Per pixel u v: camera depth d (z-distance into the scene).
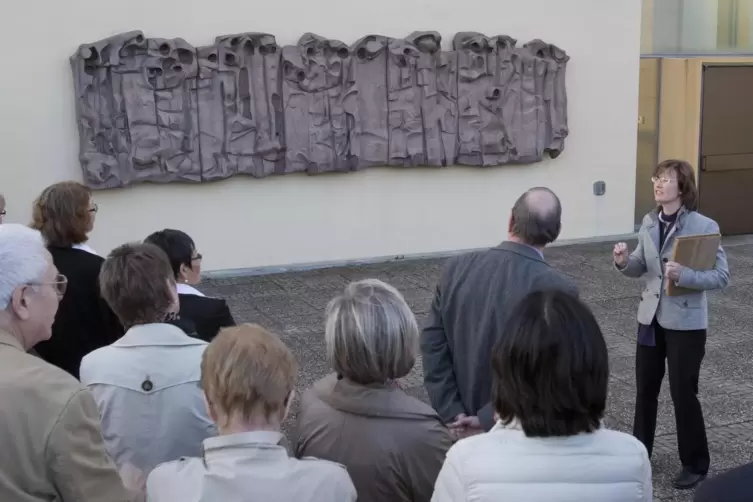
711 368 6.26
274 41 8.73
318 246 9.54
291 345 6.70
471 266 3.23
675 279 4.11
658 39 11.38
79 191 3.55
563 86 10.25
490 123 9.84
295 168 9.03
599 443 1.91
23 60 8.11
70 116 8.32
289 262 9.42
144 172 8.41
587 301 8.12
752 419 5.29
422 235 10.02
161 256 2.68
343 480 1.96
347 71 9.11
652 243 4.33
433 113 9.55
